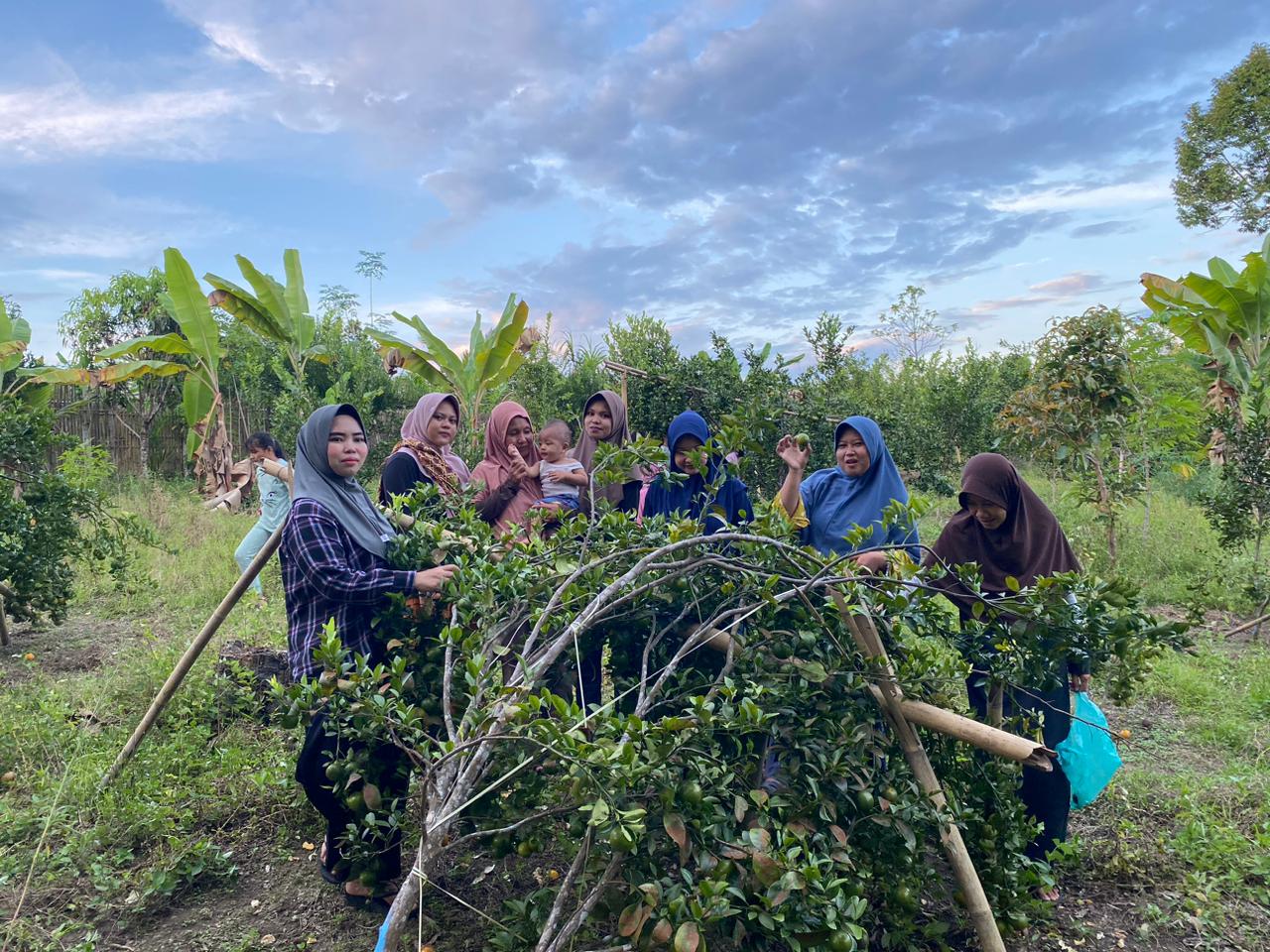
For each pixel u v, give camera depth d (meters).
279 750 4.22
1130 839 3.65
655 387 8.89
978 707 3.47
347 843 3.08
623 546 3.16
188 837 3.49
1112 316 7.72
